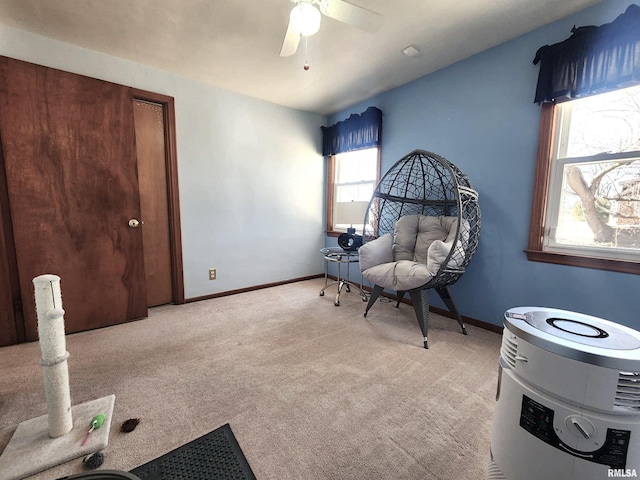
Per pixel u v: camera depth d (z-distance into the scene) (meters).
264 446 1.21
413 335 2.30
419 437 1.27
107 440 1.22
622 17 1.65
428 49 2.28
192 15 1.87
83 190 2.25
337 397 1.53
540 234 2.12
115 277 2.43
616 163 1.83
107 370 1.76
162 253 2.90
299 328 2.41
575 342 0.76
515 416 0.84
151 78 2.61
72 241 2.23
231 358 1.92
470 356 1.98
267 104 3.42
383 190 3.27
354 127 3.45
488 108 2.34
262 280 3.62
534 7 1.80
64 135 2.15
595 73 1.76
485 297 2.45
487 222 2.40
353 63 2.50
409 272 2.18
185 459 1.14
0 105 1.92
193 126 2.90
